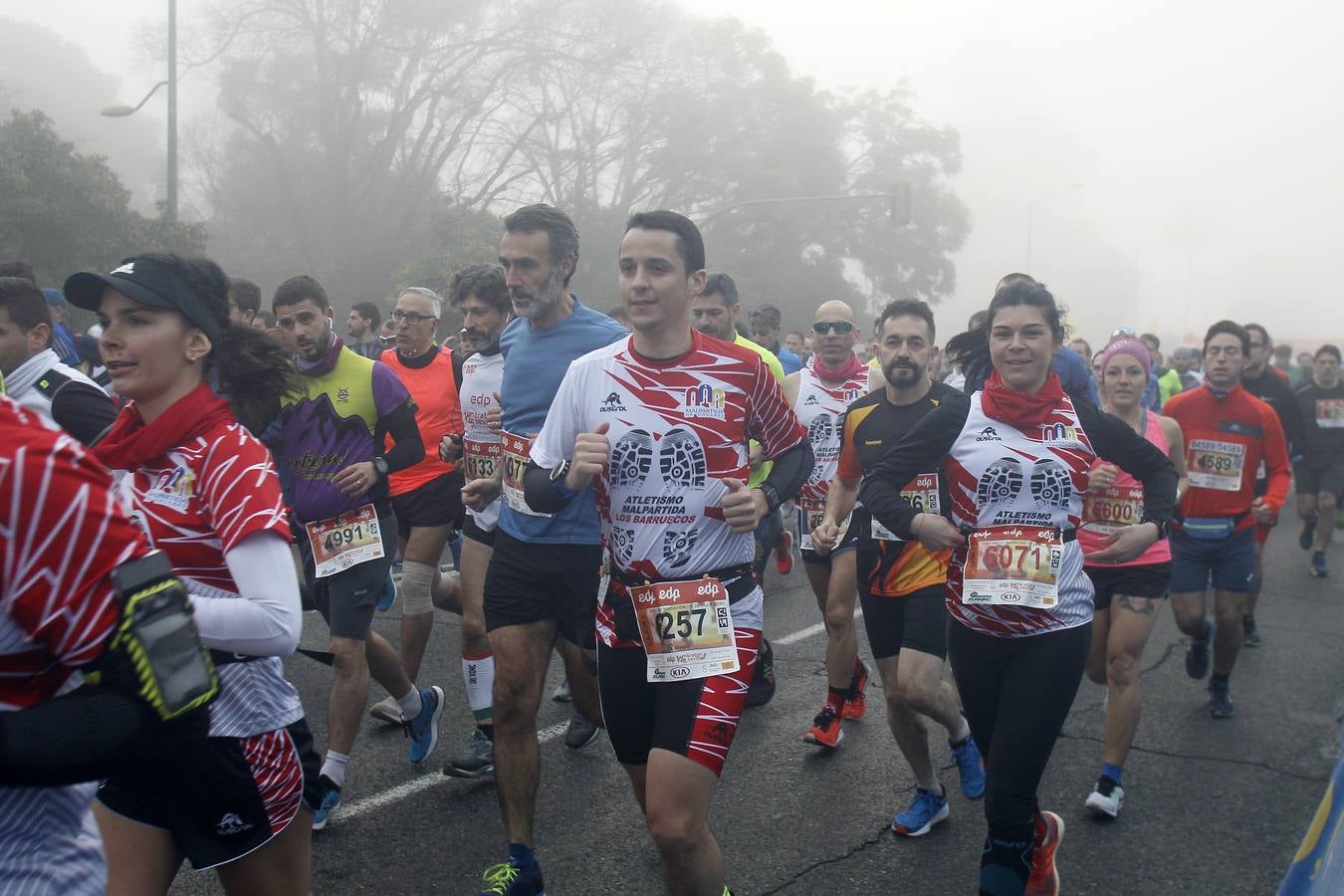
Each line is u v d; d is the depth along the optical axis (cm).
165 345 215
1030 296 318
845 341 563
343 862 374
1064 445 321
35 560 145
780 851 391
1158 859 392
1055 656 312
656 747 273
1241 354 557
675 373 288
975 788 431
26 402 355
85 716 153
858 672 532
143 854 217
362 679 415
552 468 298
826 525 438
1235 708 570
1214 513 555
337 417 422
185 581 213
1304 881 221
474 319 482
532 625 351
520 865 330
